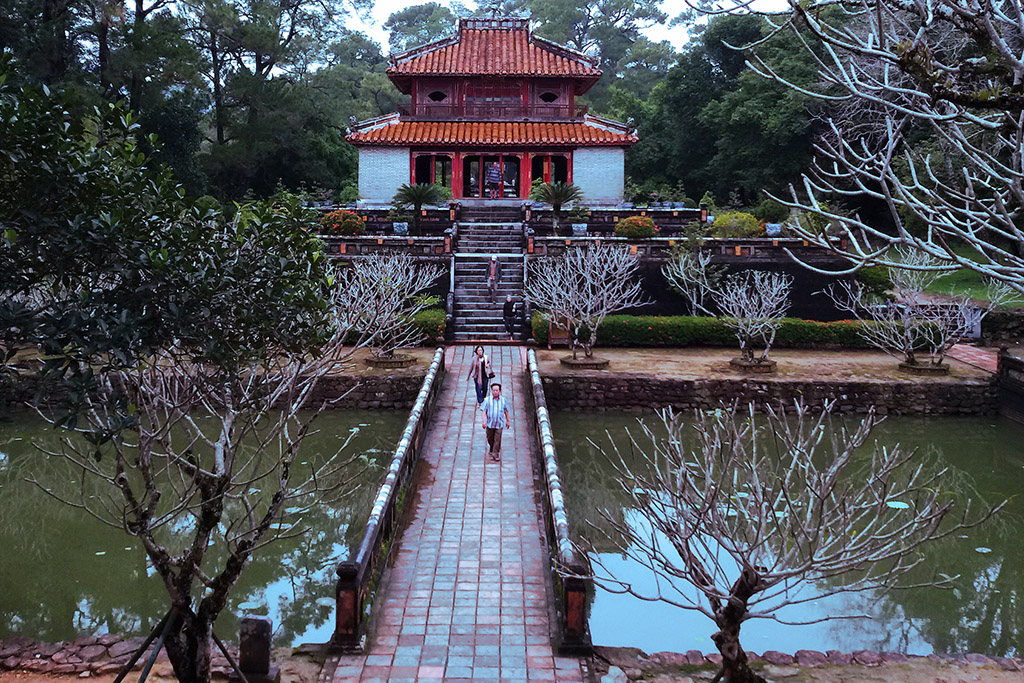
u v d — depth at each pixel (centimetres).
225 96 4456
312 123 4650
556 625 872
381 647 823
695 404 1992
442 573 991
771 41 3988
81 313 548
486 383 1733
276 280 626
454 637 844
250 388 675
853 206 3978
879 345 2205
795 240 2564
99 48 3744
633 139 3503
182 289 585
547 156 3741
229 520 1316
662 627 998
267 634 755
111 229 554
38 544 1231
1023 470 1606
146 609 1042
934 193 426
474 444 1534
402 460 1184
